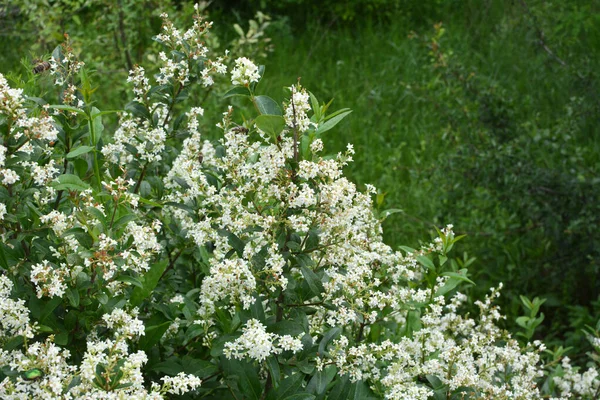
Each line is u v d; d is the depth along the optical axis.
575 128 6.00
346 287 2.62
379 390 2.87
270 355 2.44
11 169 2.45
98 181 2.90
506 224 6.18
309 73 9.30
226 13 11.20
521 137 5.85
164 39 3.07
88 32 7.18
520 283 5.80
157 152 3.07
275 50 9.88
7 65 7.77
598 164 5.75
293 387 2.45
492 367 3.04
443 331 3.52
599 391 3.57
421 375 2.95
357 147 7.63
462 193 6.09
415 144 7.75
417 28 10.51
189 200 2.95
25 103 2.75
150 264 2.91
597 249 5.31
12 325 2.35
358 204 2.71
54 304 2.36
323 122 2.79
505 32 8.95
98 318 2.48
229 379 2.63
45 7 6.30
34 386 2.11
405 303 3.13
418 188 6.94
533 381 3.43
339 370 2.72
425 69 8.85
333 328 2.62
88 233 2.43
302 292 2.65
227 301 2.62
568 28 7.44
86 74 2.97
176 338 2.86
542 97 7.99
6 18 7.41
